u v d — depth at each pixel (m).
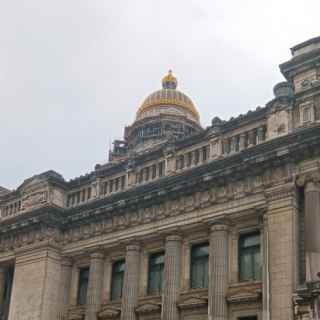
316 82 31.72
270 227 31.27
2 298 44.44
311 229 29.31
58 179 44.09
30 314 40.47
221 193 34.56
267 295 30.28
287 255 29.92
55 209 42.66
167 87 69.56
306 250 29.17
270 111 33.38
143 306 35.84
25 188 45.69
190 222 35.38
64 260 42.06
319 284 27.52
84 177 43.56
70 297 41.03
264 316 30.05
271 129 33.00
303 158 31.14
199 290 33.97
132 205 38.66
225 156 34.94
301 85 32.59
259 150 32.56
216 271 32.94
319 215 29.53
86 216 41.22
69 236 42.44
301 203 31.12
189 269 35.09
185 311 34.06
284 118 32.50
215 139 35.84
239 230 33.66
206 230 35.00
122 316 36.53
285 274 29.62
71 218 42.12
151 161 39.31
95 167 43.53
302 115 31.83
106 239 39.78
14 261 44.12
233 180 34.16
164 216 36.84
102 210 40.19
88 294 39.19
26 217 43.56
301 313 28.12
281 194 31.44
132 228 38.47
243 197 33.44
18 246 43.94
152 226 37.31
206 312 33.09
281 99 32.84
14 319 41.38
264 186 32.41
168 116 63.84
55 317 40.53
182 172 36.22
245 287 32.06
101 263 39.91
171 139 38.50
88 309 38.66
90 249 40.56
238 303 31.91
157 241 37.31
